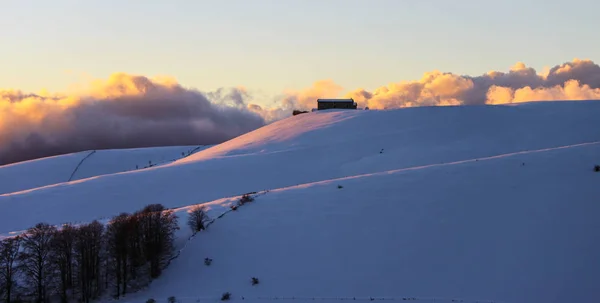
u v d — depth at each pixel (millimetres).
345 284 55625
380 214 66062
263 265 59500
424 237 61406
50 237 59969
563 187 67312
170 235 64312
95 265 59188
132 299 56281
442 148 126125
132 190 115375
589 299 51406
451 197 67875
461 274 55656
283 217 67438
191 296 55656
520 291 52781
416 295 53219
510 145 126312
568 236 59281
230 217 68438
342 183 75375
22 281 57719
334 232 63656
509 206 64875
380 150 129500
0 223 103062
